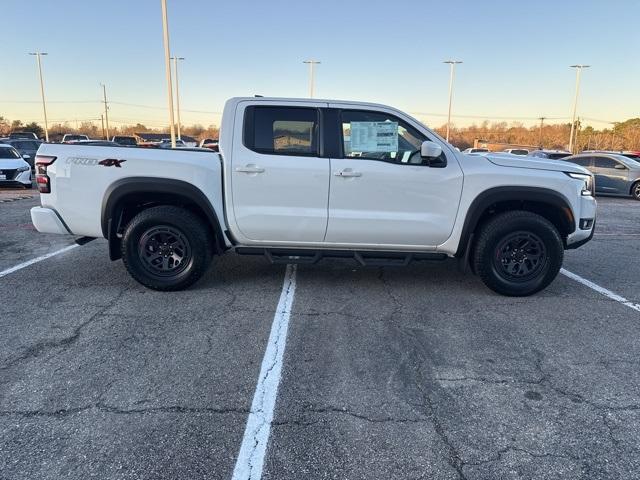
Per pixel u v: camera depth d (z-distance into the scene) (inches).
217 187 175.2
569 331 154.6
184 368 124.9
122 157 172.4
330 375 123.0
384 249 184.2
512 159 185.0
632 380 123.5
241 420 102.9
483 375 124.7
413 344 142.6
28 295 178.2
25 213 383.6
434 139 177.8
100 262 225.6
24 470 86.5
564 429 102.0
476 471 89.0
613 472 89.1
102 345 137.2
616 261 253.6
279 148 175.6
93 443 94.3
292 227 177.5
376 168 174.1
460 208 177.6
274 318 159.8
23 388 113.4
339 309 169.5
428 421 104.0
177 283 181.0
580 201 184.1
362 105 177.0
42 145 178.9
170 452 92.2
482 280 185.9
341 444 95.7
